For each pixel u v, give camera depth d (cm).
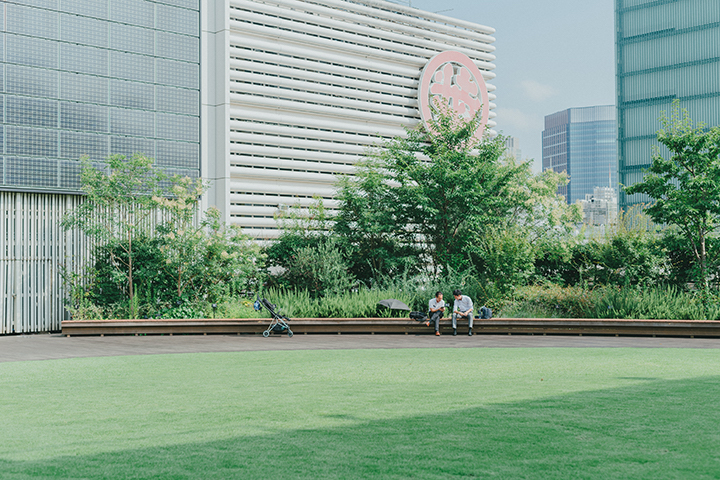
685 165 2077
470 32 3969
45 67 2005
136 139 2178
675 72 8575
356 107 3322
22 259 1955
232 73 2905
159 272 2000
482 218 2428
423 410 676
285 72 3081
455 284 2239
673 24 8619
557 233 2742
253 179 2952
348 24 3372
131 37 2178
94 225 1939
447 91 3653
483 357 1305
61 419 653
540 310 2117
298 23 3175
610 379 939
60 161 2022
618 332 1895
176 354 1404
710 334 1839
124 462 468
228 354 1399
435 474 427
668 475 420
